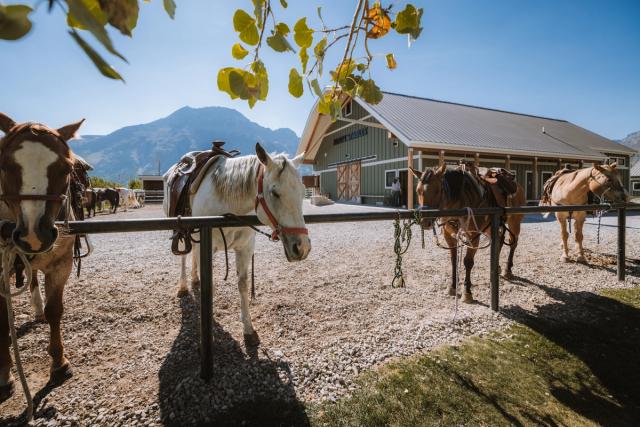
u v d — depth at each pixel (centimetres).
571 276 433
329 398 191
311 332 273
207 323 199
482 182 353
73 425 166
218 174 243
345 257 538
